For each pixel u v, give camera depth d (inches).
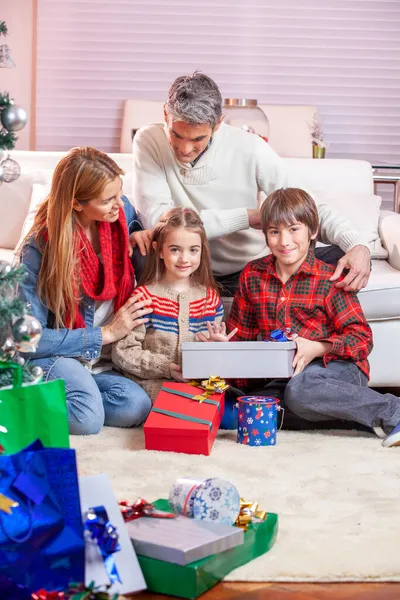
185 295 98.6
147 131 108.3
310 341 94.1
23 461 46.5
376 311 103.2
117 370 100.8
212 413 83.9
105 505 51.4
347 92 206.1
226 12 202.8
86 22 202.8
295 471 75.4
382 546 57.2
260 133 165.8
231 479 72.3
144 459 78.5
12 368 55.6
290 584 52.5
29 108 204.8
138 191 108.3
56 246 90.4
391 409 89.4
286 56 204.8
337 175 143.6
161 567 50.7
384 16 203.9
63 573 46.7
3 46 59.3
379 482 72.3
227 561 53.1
